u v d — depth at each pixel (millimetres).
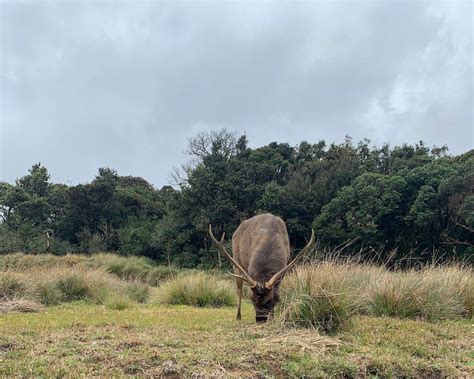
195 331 6469
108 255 25141
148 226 42969
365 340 6191
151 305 11586
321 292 6656
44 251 38500
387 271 9898
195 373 4641
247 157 42094
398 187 28875
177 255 36219
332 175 34219
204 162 39531
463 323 7922
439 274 9227
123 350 5188
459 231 27344
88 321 7367
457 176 26906
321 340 5836
